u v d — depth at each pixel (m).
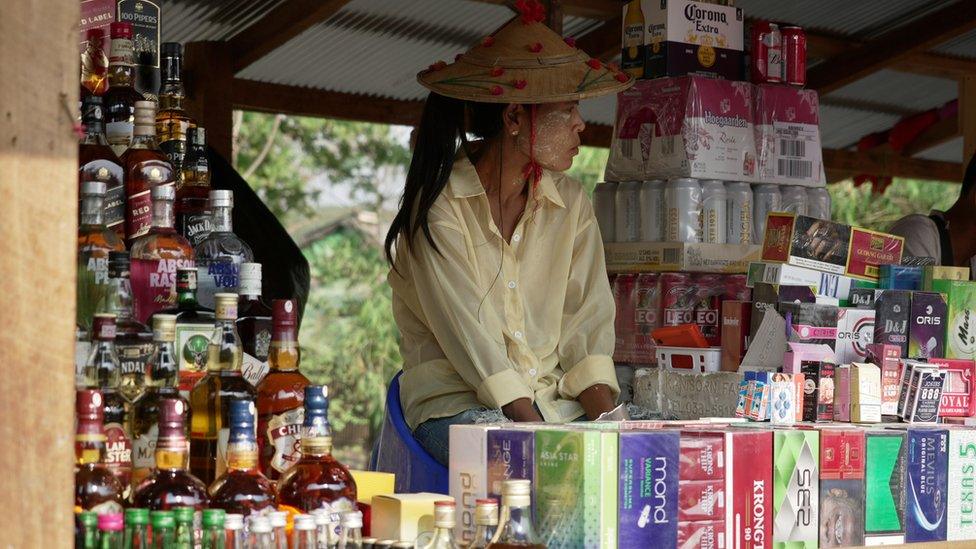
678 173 3.66
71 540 1.67
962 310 3.06
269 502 1.96
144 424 2.06
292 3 5.16
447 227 3.09
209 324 2.30
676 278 3.59
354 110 6.32
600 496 2.05
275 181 13.33
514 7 3.23
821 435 2.38
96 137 2.43
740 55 3.91
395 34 5.63
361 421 12.97
